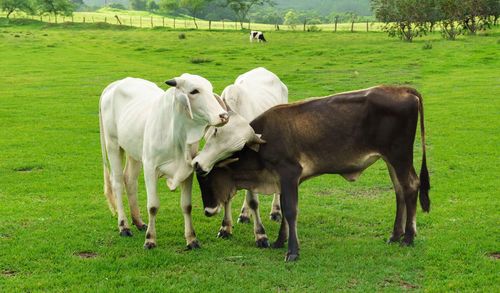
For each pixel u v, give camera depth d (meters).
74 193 11.80
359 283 7.29
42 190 12.00
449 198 10.84
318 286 7.20
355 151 8.23
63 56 38.09
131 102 9.27
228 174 8.52
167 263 8.09
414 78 26.52
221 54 39.25
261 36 49.72
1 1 90.62
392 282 7.32
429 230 9.14
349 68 30.88
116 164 9.54
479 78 25.70
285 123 8.24
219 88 25.08
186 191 8.60
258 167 8.39
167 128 8.32
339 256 8.17
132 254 8.48
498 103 20.09
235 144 8.00
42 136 16.89
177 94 7.92
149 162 8.57
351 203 10.80
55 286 7.39
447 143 15.09
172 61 35.81
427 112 18.97
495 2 48.72
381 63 32.16
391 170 8.38
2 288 7.30
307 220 9.88
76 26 71.19
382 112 8.10
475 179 12.01
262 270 7.75
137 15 136.38
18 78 28.52
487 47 36.44
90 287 7.36
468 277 7.38
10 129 17.77
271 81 10.62
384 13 47.75
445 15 46.47
